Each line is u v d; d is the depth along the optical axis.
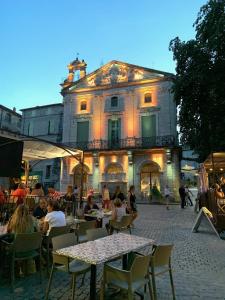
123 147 24.94
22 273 5.03
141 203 23.12
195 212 16.17
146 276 3.76
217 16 14.99
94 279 3.57
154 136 25.12
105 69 28.20
